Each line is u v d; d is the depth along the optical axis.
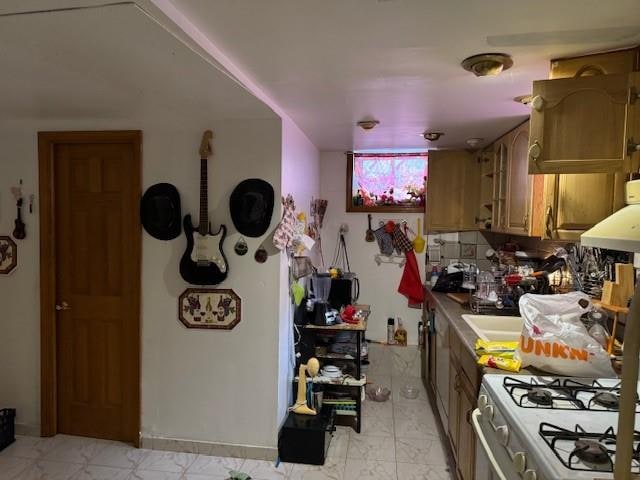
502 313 2.77
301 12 1.36
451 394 2.55
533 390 1.52
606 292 1.97
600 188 1.90
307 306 3.12
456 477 2.42
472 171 3.95
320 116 2.72
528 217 2.57
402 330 4.17
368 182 4.23
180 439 2.74
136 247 2.73
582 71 1.72
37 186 2.83
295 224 2.91
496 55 1.70
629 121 1.62
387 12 1.35
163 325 2.73
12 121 2.71
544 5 1.31
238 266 2.65
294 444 2.64
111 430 2.88
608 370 1.69
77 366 2.90
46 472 2.51
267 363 2.65
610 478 1.03
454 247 4.09
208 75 1.83
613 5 1.30
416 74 1.93
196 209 2.67
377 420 3.21
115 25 1.39
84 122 2.72
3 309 2.91
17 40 1.51
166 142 2.68
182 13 1.38
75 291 2.87
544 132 1.72
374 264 4.23
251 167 2.61
